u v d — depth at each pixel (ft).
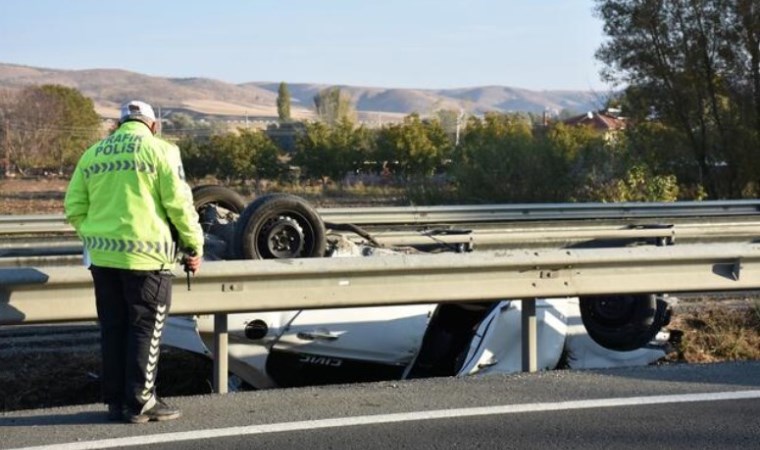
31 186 226.79
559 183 98.89
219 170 221.05
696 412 19.52
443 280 22.84
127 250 18.04
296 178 217.36
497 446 17.40
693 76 105.09
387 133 199.72
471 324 26.71
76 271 20.34
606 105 111.24
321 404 20.06
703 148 106.32
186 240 18.47
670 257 24.23
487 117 184.34
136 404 18.57
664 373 22.76
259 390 22.17
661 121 107.76
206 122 529.04
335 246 27.25
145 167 18.04
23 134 282.15
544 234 35.53
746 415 19.34
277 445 17.40
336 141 207.51
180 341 23.89
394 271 22.45
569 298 25.62
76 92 300.81
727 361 24.82
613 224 42.16
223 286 21.29
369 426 18.49
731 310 33.30
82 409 19.89
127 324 18.81
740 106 103.71
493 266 22.91
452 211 47.21
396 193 166.09
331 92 402.31
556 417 19.12
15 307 20.08
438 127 198.39
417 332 25.25
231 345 23.89
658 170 105.91
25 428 18.47
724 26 102.53
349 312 24.67
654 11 104.32
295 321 24.14
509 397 20.54
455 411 19.45
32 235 42.60
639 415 19.30
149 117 18.79
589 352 26.02
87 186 18.39
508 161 100.07
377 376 25.73
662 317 26.66
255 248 25.85
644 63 106.73
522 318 23.72
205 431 18.17
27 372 27.37
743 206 54.49
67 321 20.58
